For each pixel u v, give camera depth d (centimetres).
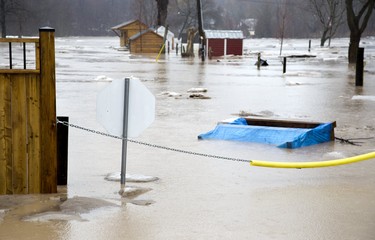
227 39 6844
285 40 14462
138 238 654
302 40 14562
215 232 675
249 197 818
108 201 791
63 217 718
